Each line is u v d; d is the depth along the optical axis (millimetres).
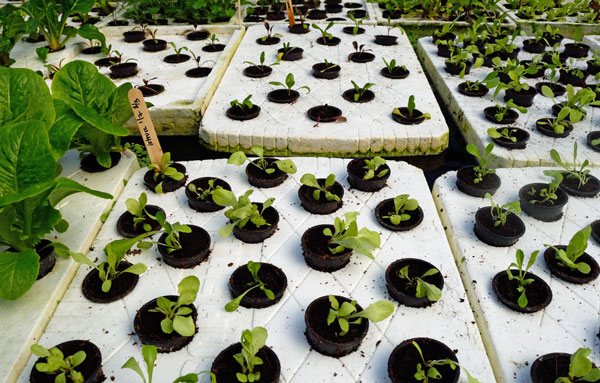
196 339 359
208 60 879
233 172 562
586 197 521
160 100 741
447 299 393
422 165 668
